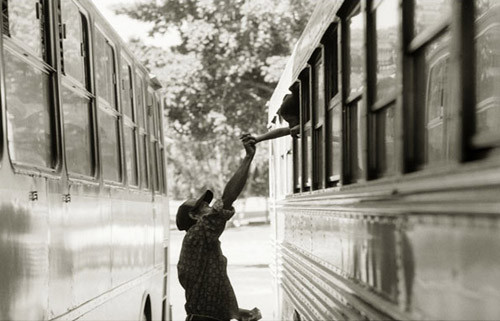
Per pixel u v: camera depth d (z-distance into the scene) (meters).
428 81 2.89
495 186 1.93
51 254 4.29
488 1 3.04
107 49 6.74
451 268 2.29
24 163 3.93
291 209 7.38
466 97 2.35
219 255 5.60
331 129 4.86
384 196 3.16
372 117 3.54
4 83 3.57
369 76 3.56
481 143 2.23
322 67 5.05
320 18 5.16
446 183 2.32
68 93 4.99
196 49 21.27
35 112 4.21
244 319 5.70
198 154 29.08
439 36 2.65
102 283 5.77
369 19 3.56
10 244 3.55
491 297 2.00
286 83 8.41
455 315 2.27
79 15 5.58
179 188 39.34
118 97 7.02
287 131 6.81
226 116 22.14
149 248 8.70
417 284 2.66
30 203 3.91
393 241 3.01
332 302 4.53
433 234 2.47
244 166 5.80
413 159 2.88
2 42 3.57
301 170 6.35
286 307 8.12
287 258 7.86
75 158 5.14
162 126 11.01
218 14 20.92
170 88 21.69
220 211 5.54
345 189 4.14
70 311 4.72
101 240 5.77
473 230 2.10
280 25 20.72
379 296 3.26
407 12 2.93
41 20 4.45
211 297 5.54
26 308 3.78
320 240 5.12
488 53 3.01
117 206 6.55
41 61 4.32
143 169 8.62
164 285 10.38
